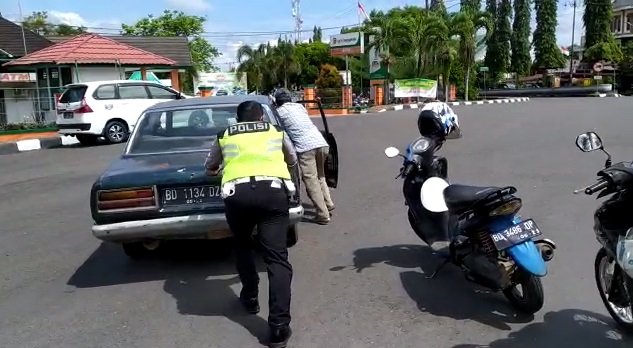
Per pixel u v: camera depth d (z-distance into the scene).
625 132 13.34
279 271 3.94
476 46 39.31
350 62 47.38
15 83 24.05
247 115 4.38
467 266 4.38
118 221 5.00
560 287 4.64
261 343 3.98
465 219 4.26
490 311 4.30
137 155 5.85
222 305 4.66
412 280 4.98
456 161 10.48
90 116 16.11
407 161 5.02
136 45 33.28
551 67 59.53
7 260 6.09
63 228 7.32
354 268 5.32
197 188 5.05
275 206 4.00
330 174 7.25
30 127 20.58
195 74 40.19
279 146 4.25
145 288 5.10
